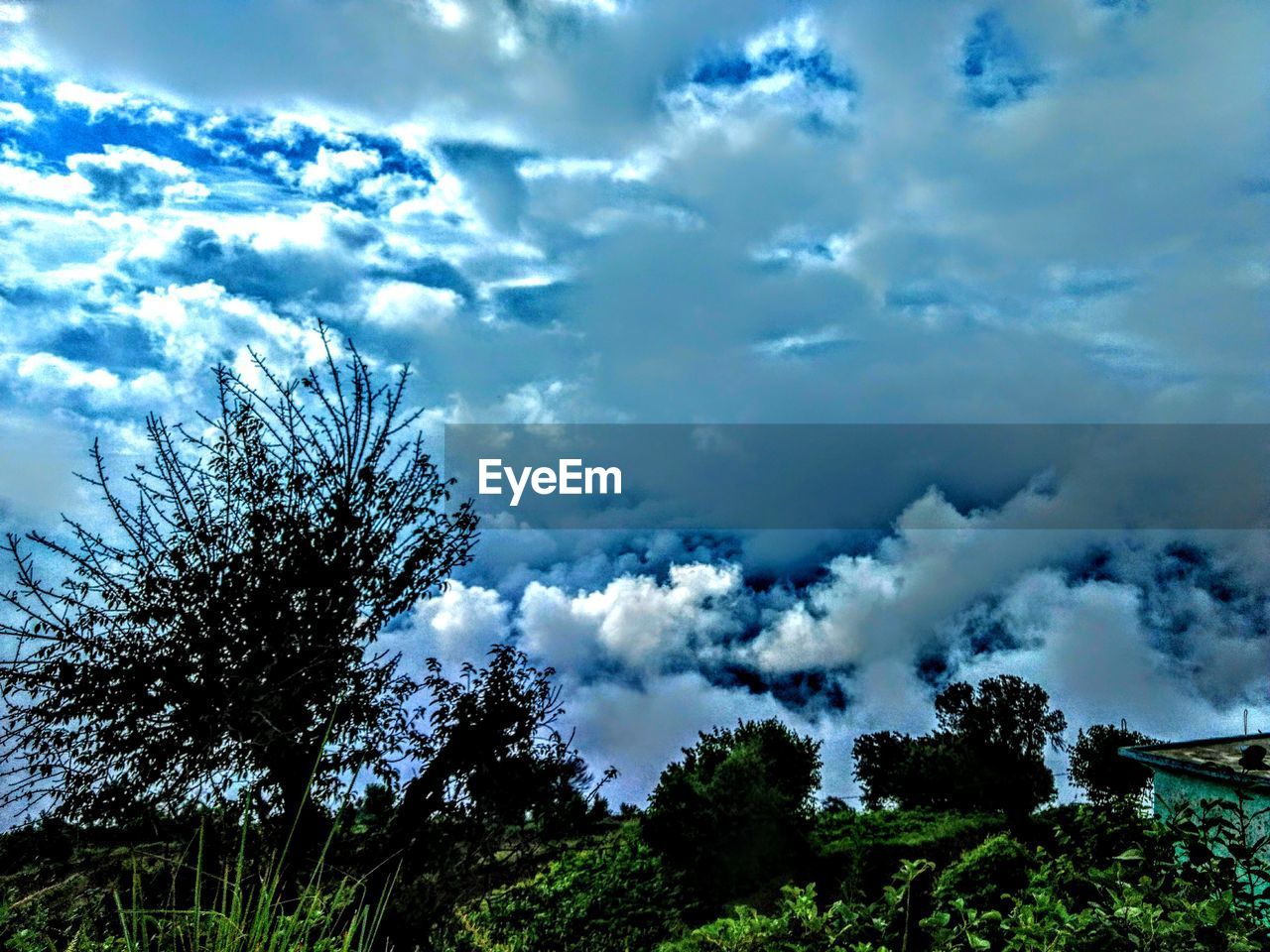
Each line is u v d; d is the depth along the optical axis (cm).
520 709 645
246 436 642
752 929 519
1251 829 611
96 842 516
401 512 662
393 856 579
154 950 368
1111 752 2247
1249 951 334
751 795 1288
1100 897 459
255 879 463
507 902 1113
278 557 608
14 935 399
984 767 2078
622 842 1368
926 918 467
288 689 564
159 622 573
